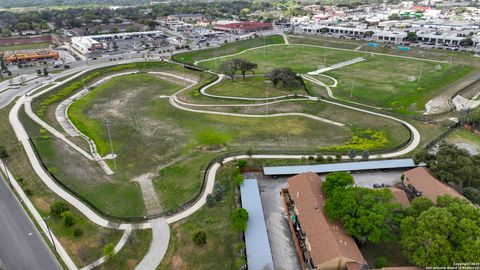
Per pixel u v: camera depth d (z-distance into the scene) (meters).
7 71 180.12
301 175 76.12
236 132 109.88
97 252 63.34
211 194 77.19
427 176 76.62
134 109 133.00
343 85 157.62
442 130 107.00
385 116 119.56
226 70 166.50
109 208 74.88
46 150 98.19
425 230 53.06
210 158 93.19
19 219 71.88
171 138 107.75
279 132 109.56
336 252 56.03
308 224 63.66
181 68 188.25
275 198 77.81
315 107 129.25
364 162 88.12
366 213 58.88
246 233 65.06
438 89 147.00
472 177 72.75
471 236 50.56
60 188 81.25
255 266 58.03
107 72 183.12
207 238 65.38
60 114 130.62
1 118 121.75
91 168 91.31
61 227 69.31
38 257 62.22
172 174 87.62
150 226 69.44
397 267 54.19
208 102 136.62
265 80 165.75
